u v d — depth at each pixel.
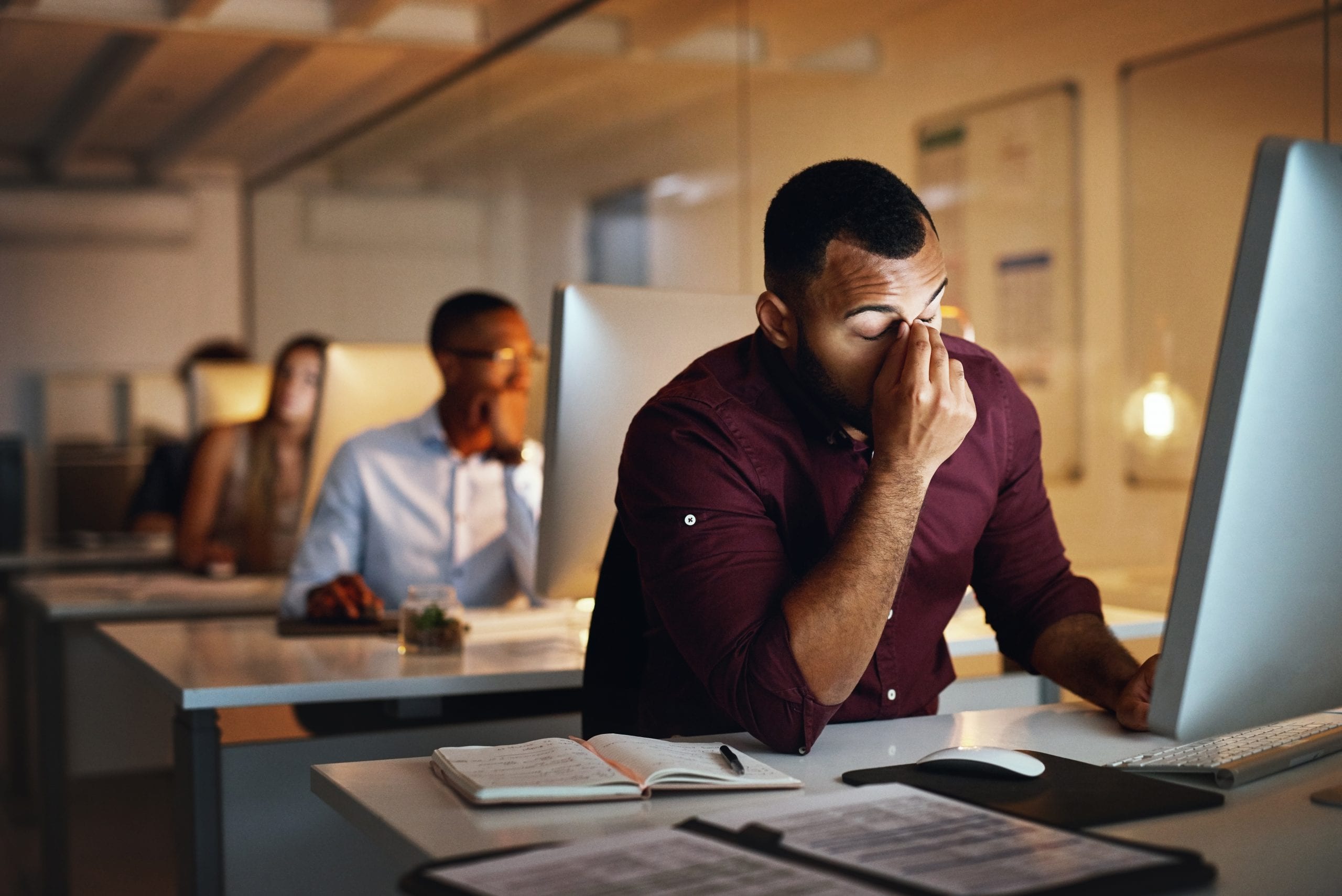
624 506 1.42
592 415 1.84
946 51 3.51
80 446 5.87
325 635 2.17
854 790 1.04
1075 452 3.26
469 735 1.97
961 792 1.06
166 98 7.18
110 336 9.09
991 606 1.62
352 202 7.07
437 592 1.96
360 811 1.07
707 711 1.46
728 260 4.07
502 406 2.48
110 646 2.16
